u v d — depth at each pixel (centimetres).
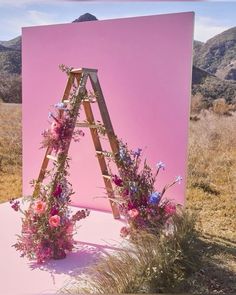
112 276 284
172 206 374
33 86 536
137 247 320
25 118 549
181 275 313
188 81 427
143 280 289
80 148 509
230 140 450
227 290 316
